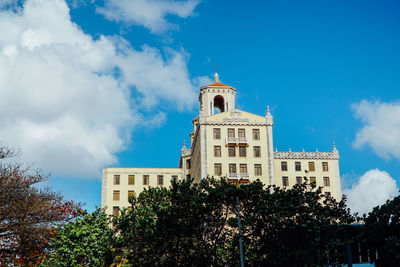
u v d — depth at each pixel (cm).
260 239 3412
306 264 2923
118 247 4244
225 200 3631
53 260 3762
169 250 3838
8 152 3294
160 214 3778
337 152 7812
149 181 8306
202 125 6931
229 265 3681
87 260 4031
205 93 8019
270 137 6994
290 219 3269
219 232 3738
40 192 3378
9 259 3075
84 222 4000
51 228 3325
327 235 3062
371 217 2905
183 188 3831
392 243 2600
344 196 3394
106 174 8238
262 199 3516
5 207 3122
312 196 3334
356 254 3102
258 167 6869
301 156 7744
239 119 7012
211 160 6800
